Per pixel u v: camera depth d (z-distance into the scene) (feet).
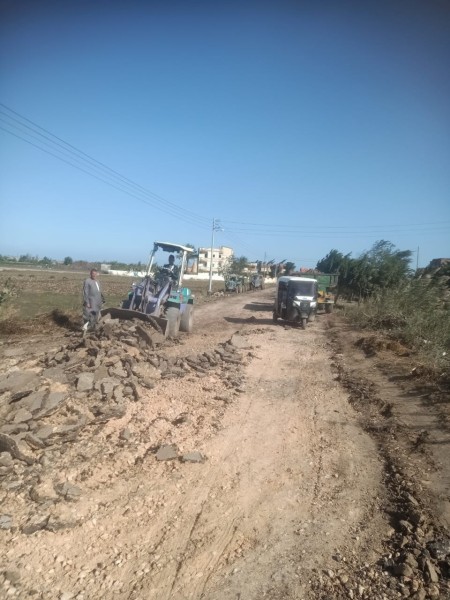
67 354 28.73
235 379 31.89
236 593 11.64
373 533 14.64
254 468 18.90
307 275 93.71
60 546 13.11
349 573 12.60
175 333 45.80
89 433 20.39
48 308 67.00
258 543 13.85
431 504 16.30
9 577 11.67
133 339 33.91
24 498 15.16
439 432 22.90
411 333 46.75
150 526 14.42
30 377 23.27
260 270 240.53
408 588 12.04
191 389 28.71
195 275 261.44
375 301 69.26
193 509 15.53
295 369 37.06
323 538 14.25
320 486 17.69
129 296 45.21
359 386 31.68
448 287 59.52
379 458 20.42
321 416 25.82
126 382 26.25
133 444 19.88
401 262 97.25
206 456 19.54
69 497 15.24
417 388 30.12
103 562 12.63
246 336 51.62
